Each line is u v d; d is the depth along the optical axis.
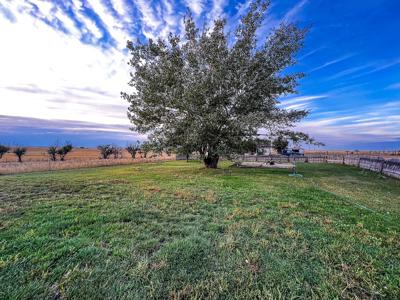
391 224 4.26
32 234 3.32
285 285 2.32
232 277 2.42
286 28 12.70
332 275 2.49
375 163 15.66
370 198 6.96
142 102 13.80
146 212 4.58
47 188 6.78
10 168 14.00
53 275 2.36
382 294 2.22
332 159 26.08
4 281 2.24
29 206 4.84
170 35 13.39
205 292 2.20
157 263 2.64
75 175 10.63
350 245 3.24
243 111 13.04
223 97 12.59
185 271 2.51
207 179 9.38
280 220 4.27
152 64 13.59
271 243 3.26
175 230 3.67
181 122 12.52
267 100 13.27
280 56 12.66
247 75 12.70
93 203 5.15
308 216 4.58
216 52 12.35
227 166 18.66
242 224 3.98
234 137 11.94
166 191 6.70
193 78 12.49
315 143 13.28
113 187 7.15
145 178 9.49
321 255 2.92
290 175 11.95
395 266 2.74
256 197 6.13
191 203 5.37
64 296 2.07
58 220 3.93
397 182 10.86
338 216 4.66
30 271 2.41
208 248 3.05
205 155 14.43
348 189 8.53
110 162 21.14
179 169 14.56
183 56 13.28
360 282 2.40
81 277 2.34
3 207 4.74
